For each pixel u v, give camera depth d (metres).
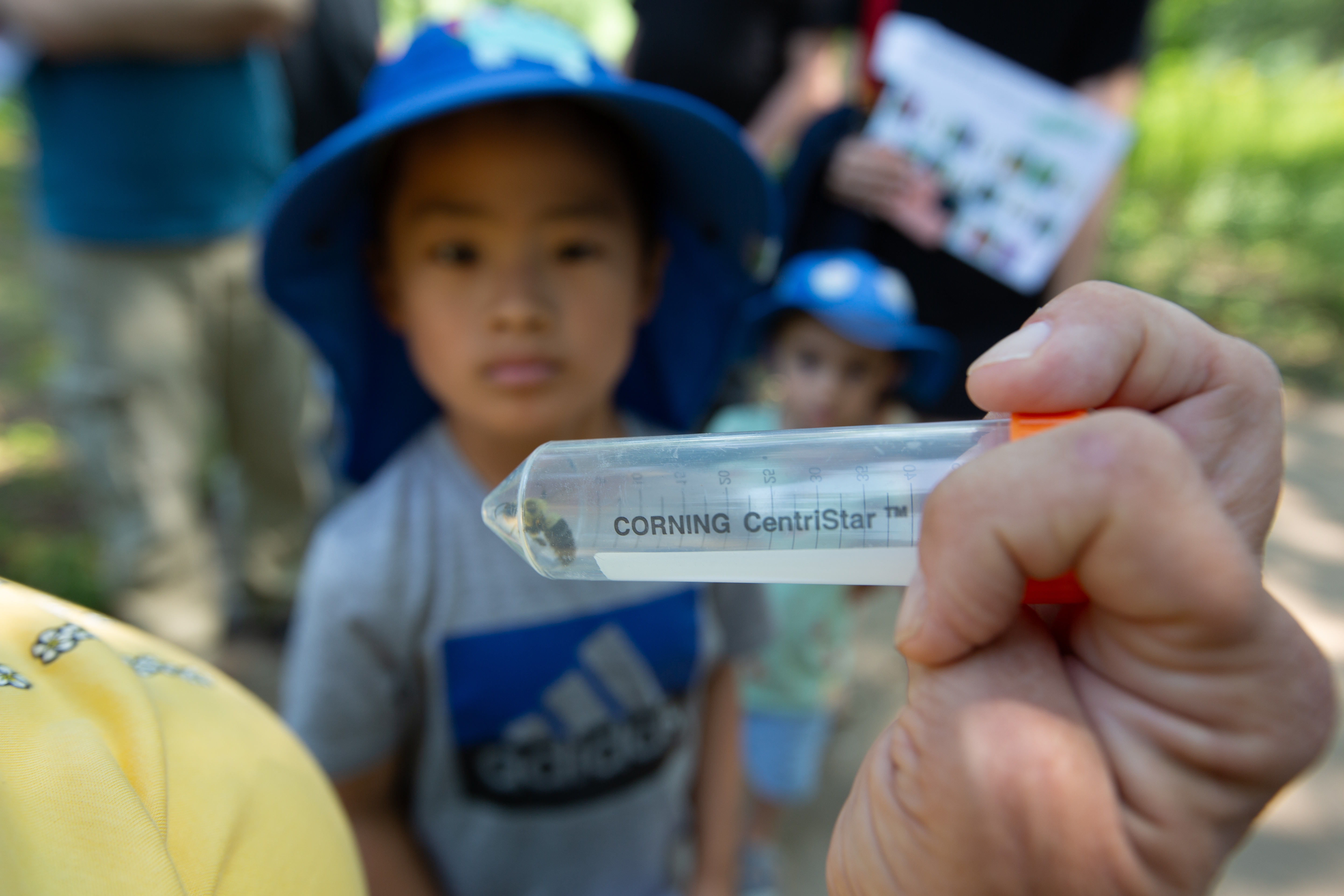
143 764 0.31
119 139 0.99
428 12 1.74
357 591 0.63
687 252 0.75
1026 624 0.30
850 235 1.14
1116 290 0.33
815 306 1.05
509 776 0.65
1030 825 0.28
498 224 0.63
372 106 0.68
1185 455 0.26
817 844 1.01
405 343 0.72
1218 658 0.27
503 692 0.64
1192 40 6.20
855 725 1.17
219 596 1.28
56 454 1.49
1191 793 0.28
